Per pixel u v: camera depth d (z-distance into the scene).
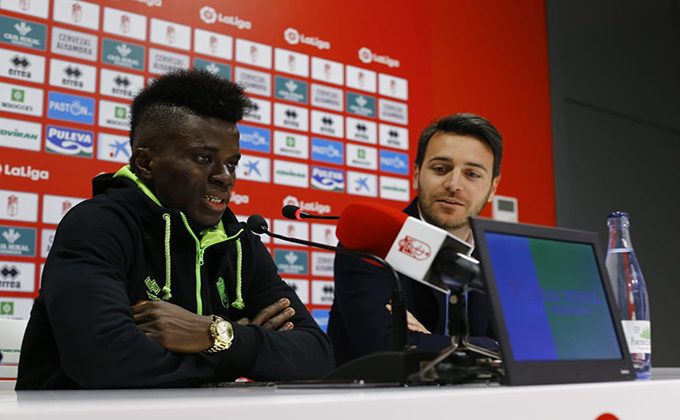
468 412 0.59
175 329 1.28
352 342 1.85
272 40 3.04
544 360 0.80
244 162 2.87
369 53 3.33
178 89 1.52
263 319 1.57
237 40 2.94
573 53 4.16
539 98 3.95
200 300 1.50
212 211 1.53
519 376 0.77
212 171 1.52
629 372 0.90
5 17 2.42
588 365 0.85
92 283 1.27
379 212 1.01
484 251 0.82
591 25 4.28
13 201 2.37
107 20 2.62
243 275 1.66
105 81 2.59
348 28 3.28
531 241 0.89
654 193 4.48
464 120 2.08
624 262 1.33
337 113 3.18
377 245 1.02
